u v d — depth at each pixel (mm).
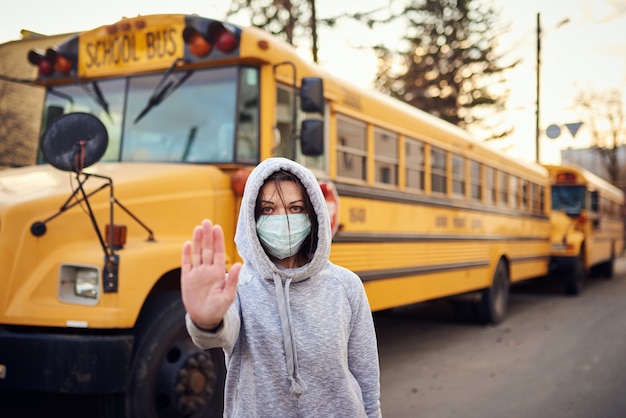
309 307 1801
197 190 4211
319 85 4426
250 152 4527
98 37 4949
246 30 4516
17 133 8664
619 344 7914
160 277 3967
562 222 14016
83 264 3529
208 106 4574
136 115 4766
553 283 16797
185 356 3871
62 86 5152
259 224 1820
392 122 6547
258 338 1779
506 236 10281
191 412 3883
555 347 7688
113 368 3477
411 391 5555
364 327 1921
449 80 23188
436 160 7656
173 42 4660
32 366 3434
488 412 4922
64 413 4574
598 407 5082
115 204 3832
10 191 3832
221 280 1590
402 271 6559
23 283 3543
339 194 5406
